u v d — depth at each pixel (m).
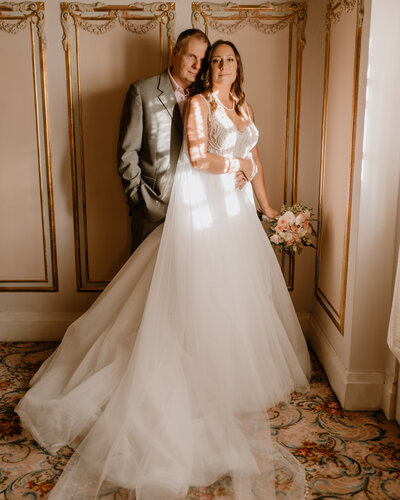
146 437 2.24
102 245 3.51
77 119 3.33
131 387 2.41
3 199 3.44
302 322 3.57
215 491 2.11
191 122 2.62
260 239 2.86
